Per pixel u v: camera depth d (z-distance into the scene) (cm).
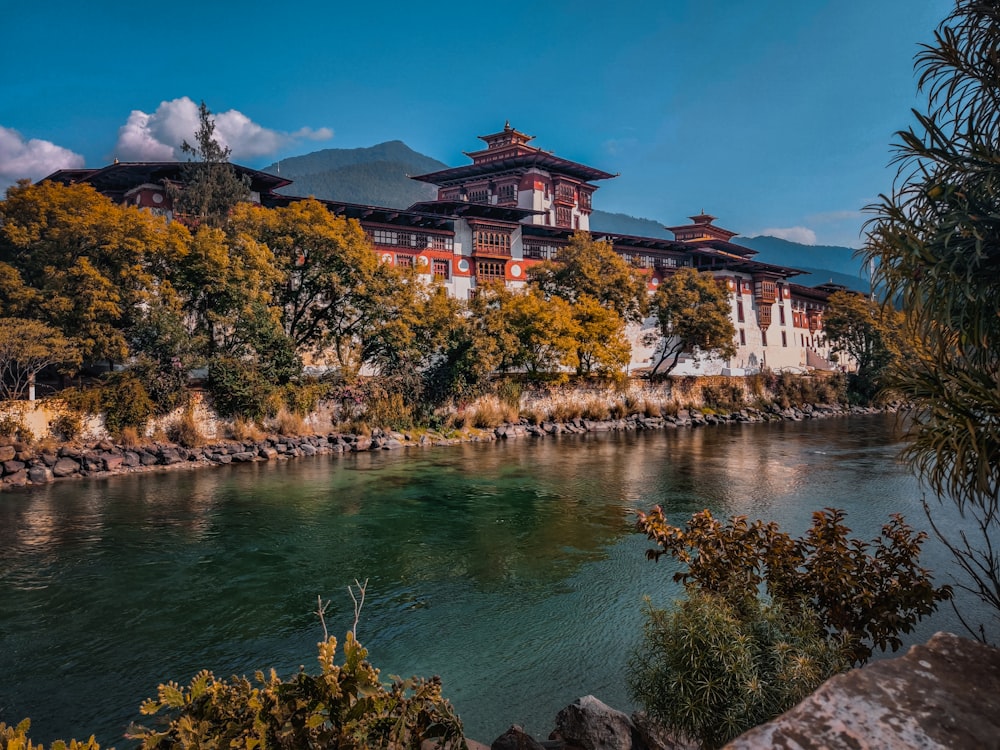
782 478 2733
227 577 1475
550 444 4012
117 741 838
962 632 1116
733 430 4950
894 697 212
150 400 3155
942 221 430
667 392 5859
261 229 3769
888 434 4578
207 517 2025
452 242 5703
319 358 4247
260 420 3562
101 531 1855
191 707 458
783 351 8094
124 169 4125
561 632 1175
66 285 2900
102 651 1107
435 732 506
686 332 5831
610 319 5191
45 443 2791
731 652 590
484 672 1030
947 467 474
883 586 722
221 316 3384
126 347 2998
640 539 1783
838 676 227
